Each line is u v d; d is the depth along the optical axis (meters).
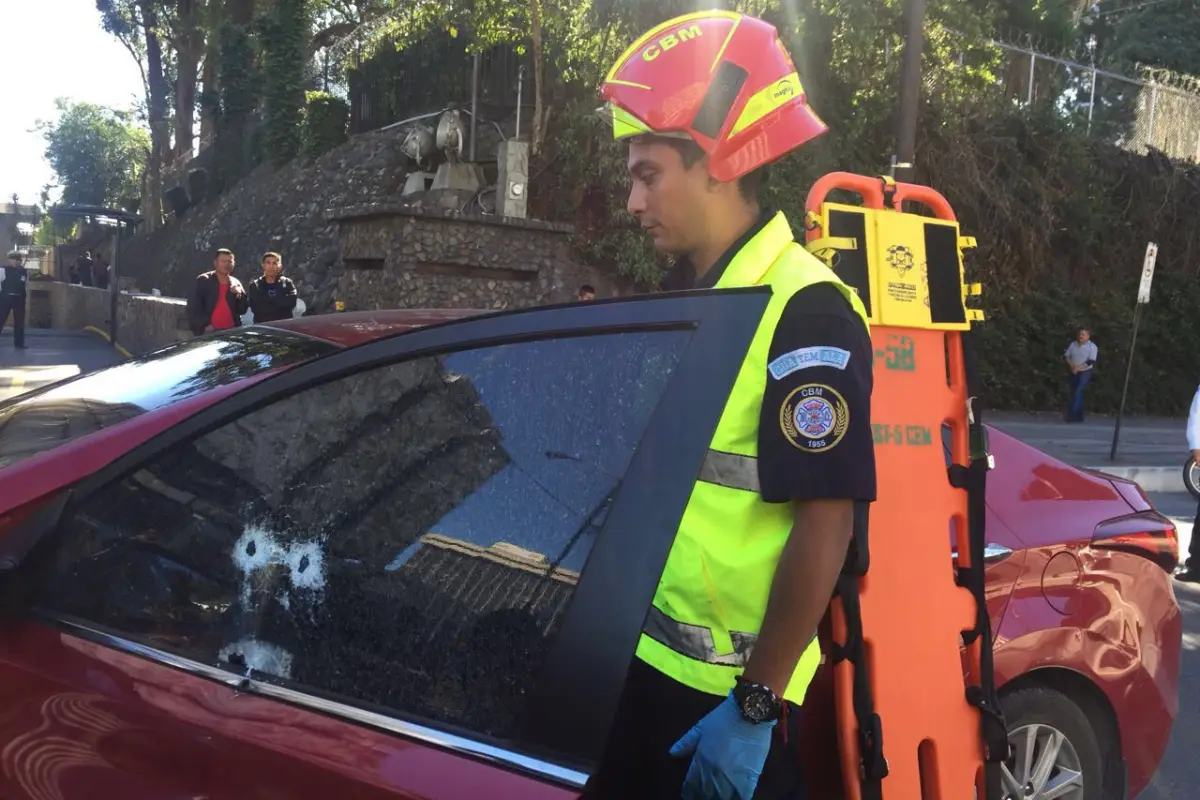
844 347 1.51
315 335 2.45
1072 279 20.72
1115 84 22.08
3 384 13.26
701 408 1.55
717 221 1.70
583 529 1.60
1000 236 19.41
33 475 1.93
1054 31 22.36
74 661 1.82
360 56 22.98
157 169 38.97
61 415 2.29
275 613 1.80
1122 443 15.48
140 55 46.81
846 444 1.46
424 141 17.50
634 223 15.33
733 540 1.51
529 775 1.49
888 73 17.19
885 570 1.91
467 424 1.77
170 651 1.82
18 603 1.89
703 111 1.63
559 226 14.59
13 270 18.36
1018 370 19.42
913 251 2.04
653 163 1.70
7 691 1.83
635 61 1.70
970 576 2.06
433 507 1.76
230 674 1.77
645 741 1.51
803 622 1.45
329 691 1.70
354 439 1.86
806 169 16.27
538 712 1.53
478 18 15.27
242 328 2.70
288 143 24.22
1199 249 21.66
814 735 1.83
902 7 15.80
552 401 1.70
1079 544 3.00
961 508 2.07
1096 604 2.94
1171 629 3.15
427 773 1.54
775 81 1.66
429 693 1.63
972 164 18.48
